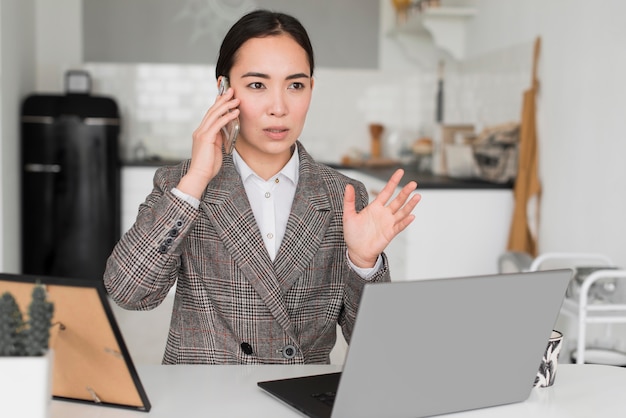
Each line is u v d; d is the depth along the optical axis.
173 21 6.08
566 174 3.65
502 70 4.42
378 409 1.12
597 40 3.37
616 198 3.21
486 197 4.11
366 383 1.10
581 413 1.22
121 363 1.16
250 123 1.45
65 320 1.15
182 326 1.52
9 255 4.94
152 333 4.50
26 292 1.13
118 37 6.04
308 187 1.54
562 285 1.21
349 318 1.51
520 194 3.89
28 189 5.22
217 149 1.41
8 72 4.87
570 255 2.99
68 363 1.19
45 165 5.22
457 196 4.10
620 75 3.19
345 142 6.29
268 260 1.46
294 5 6.18
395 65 6.27
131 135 6.11
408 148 5.99
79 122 5.22
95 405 1.22
